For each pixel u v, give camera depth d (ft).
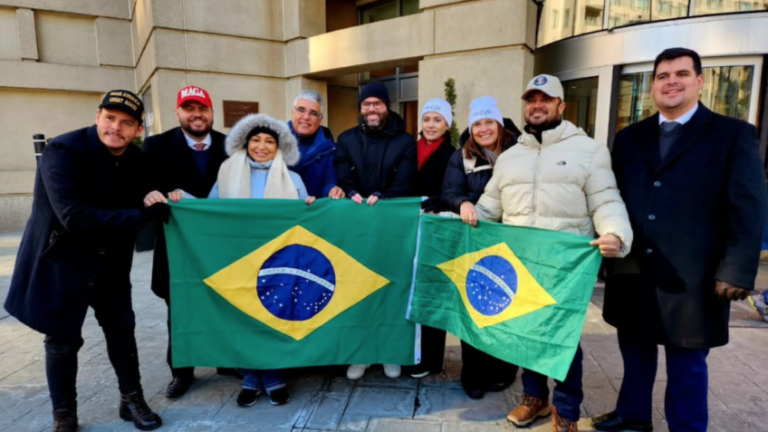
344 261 9.34
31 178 32.65
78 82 34.53
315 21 31.63
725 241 6.79
